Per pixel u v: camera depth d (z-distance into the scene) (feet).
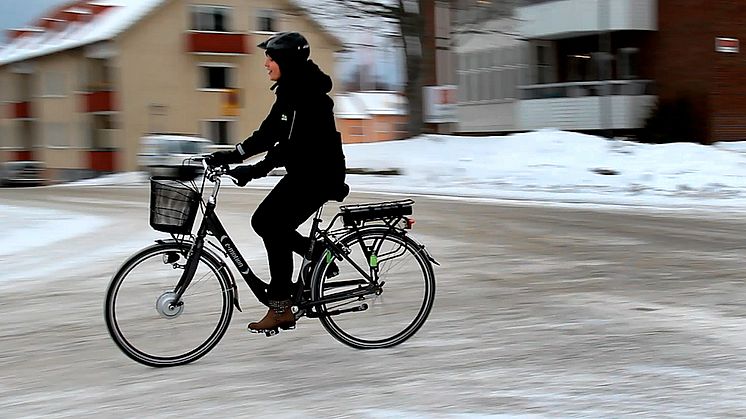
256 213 20.35
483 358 20.52
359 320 21.62
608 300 27.04
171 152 121.80
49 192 92.94
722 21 106.52
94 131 166.61
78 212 61.26
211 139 166.09
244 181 20.12
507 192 71.56
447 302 27.02
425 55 108.99
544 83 128.98
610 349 21.17
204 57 163.84
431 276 22.00
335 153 20.22
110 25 157.07
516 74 131.54
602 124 114.73
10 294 29.66
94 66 164.86
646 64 114.52
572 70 127.75
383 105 279.08
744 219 49.80
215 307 20.65
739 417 16.25
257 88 169.27
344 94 257.75
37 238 45.09
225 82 167.22
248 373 19.58
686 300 26.89
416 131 110.11
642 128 113.29
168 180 19.99
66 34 169.48
